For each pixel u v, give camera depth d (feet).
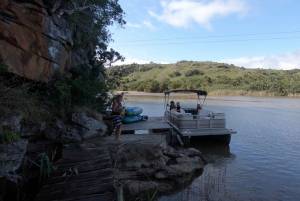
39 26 24.14
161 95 183.93
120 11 51.83
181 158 26.25
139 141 25.90
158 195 20.17
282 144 38.78
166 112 48.29
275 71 322.14
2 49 20.62
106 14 49.96
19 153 17.42
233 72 310.65
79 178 17.25
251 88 194.90
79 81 32.12
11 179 16.90
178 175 22.95
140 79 311.88
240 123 59.36
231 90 194.39
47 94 25.95
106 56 56.95
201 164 26.99
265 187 22.33
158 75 331.77
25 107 20.48
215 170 26.66
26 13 22.72
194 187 22.04
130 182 20.58
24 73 22.81
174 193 20.74
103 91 41.27
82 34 42.65
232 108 93.20
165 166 23.32
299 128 52.85
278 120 64.13
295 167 27.94
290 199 20.10
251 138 43.06
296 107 97.71
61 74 28.96
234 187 22.17
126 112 41.73
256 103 116.88
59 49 28.55
